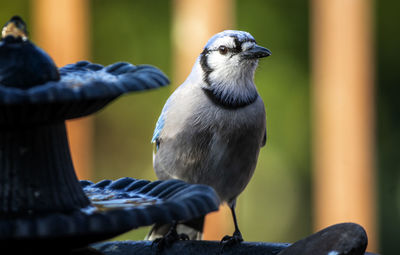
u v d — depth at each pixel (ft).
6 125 11.22
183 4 41.09
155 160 21.81
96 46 62.54
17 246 10.85
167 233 20.76
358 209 42.68
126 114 63.82
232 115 20.43
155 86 11.10
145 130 63.87
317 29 44.55
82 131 42.78
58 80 11.00
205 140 20.52
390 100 63.16
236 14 62.39
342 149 42.98
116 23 62.64
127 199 12.50
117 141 63.98
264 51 20.88
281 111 61.98
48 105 10.71
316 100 45.44
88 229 9.95
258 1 62.49
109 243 17.43
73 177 12.09
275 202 63.21
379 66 63.05
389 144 62.95
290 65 62.03
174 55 41.91
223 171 20.88
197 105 20.47
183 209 10.62
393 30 62.59
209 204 11.05
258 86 61.82
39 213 11.28
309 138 61.77
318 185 45.01
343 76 43.21
